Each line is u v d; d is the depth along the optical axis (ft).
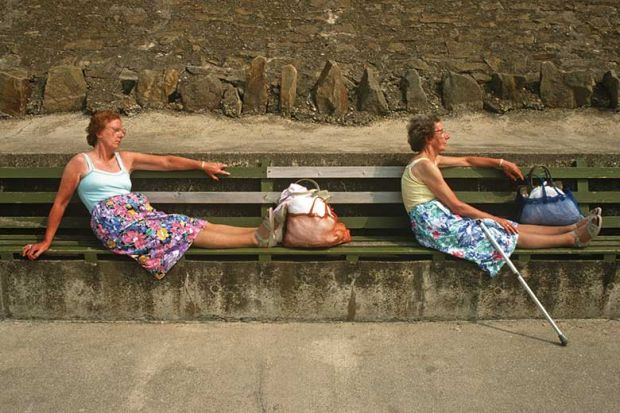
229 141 17.48
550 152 15.51
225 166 14.66
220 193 14.57
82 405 10.87
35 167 15.05
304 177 14.70
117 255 13.93
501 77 20.85
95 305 13.99
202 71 21.11
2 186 15.16
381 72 21.79
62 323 13.97
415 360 12.35
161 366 12.12
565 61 22.56
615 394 11.21
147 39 23.00
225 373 11.87
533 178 15.01
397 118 20.18
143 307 13.98
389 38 23.45
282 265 13.71
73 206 15.08
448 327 13.79
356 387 11.44
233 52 22.49
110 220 13.37
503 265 13.76
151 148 16.31
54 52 22.47
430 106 20.72
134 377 11.74
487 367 12.09
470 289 13.92
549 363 12.23
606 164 15.26
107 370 11.97
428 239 13.83
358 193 14.66
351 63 22.12
